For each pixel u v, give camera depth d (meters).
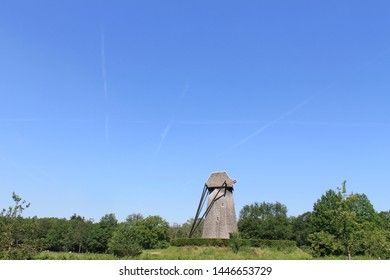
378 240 33.41
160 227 92.69
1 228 24.27
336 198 33.94
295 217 96.31
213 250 43.16
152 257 34.38
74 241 97.25
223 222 50.72
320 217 62.59
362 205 63.22
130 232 36.06
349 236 33.28
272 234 84.00
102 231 89.38
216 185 53.03
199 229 91.12
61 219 113.69
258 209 96.62
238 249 42.94
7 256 23.28
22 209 25.47
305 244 85.12
